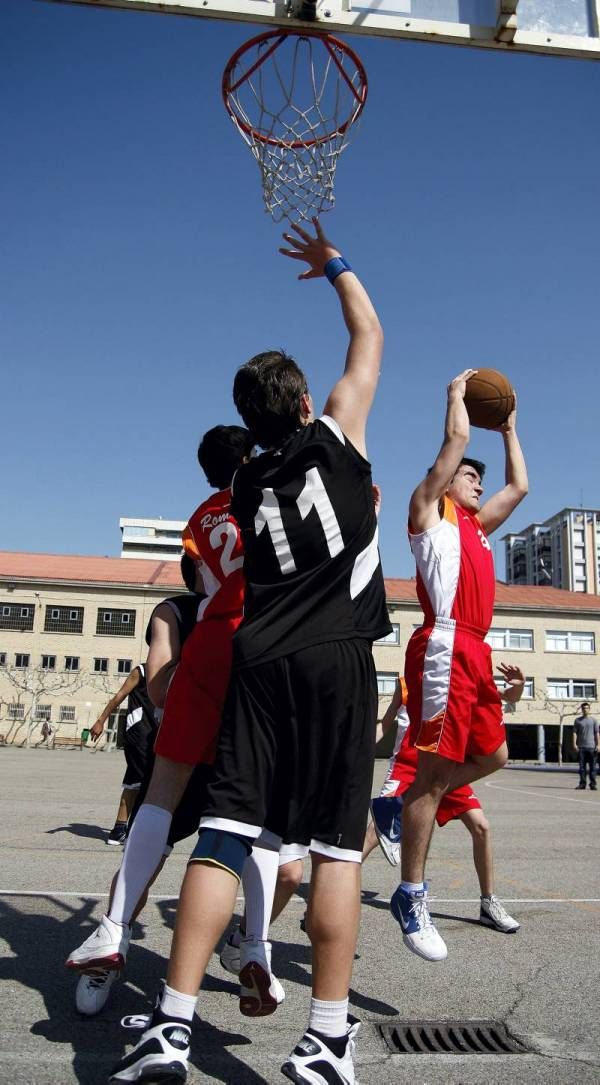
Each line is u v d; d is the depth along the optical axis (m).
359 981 3.06
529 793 16.61
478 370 3.94
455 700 3.28
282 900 2.84
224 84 4.26
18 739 41.44
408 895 3.19
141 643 42.72
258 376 2.31
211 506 2.91
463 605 3.42
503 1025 2.62
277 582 2.15
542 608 44.62
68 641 42.53
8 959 3.09
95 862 5.38
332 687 2.07
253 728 2.06
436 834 8.12
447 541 3.46
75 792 11.71
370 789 2.11
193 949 1.88
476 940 3.73
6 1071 2.09
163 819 2.59
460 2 3.95
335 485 2.19
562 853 6.88
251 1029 2.52
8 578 42.59
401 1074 2.21
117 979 2.91
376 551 2.31
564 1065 2.30
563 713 43.78
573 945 3.66
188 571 3.12
